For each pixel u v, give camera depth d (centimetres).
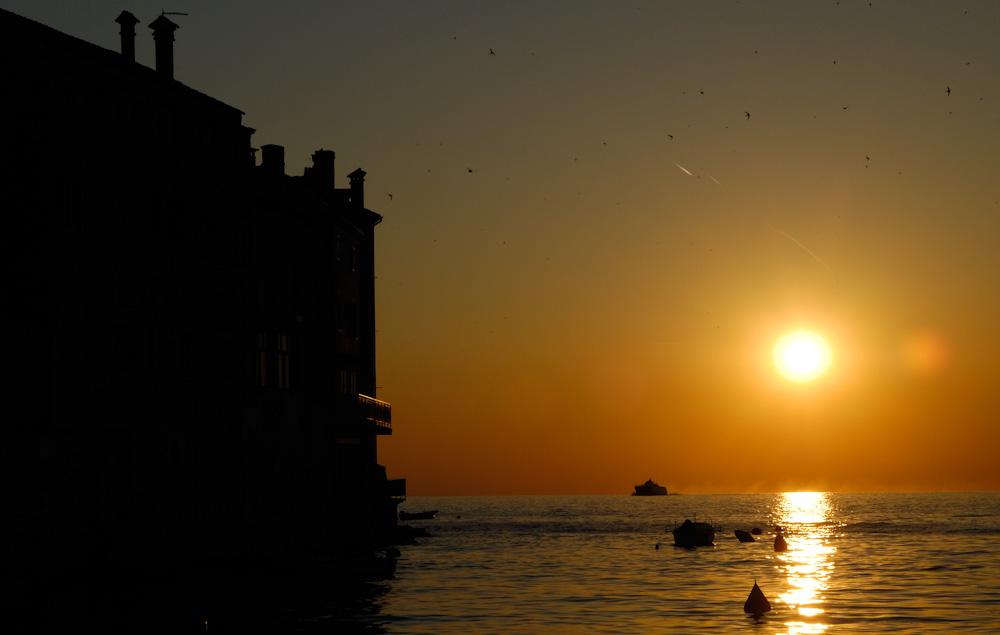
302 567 5116
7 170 4250
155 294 4769
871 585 6103
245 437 5369
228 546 5181
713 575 6869
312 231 6625
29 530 4047
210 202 5191
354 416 6812
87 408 4353
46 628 3509
